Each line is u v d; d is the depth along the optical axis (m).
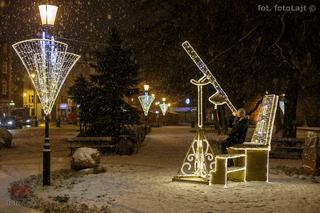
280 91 23.86
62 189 11.80
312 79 21.56
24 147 26.95
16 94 96.75
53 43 12.31
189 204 9.88
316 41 19.25
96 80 24.97
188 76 25.66
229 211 9.21
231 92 23.88
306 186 12.26
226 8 19.34
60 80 12.48
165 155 21.70
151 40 24.20
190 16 21.06
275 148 21.50
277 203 9.99
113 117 24.30
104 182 12.95
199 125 13.49
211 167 13.55
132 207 9.59
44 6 12.07
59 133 44.50
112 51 24.70
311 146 14.67
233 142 14.05
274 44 19.73
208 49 22.08
